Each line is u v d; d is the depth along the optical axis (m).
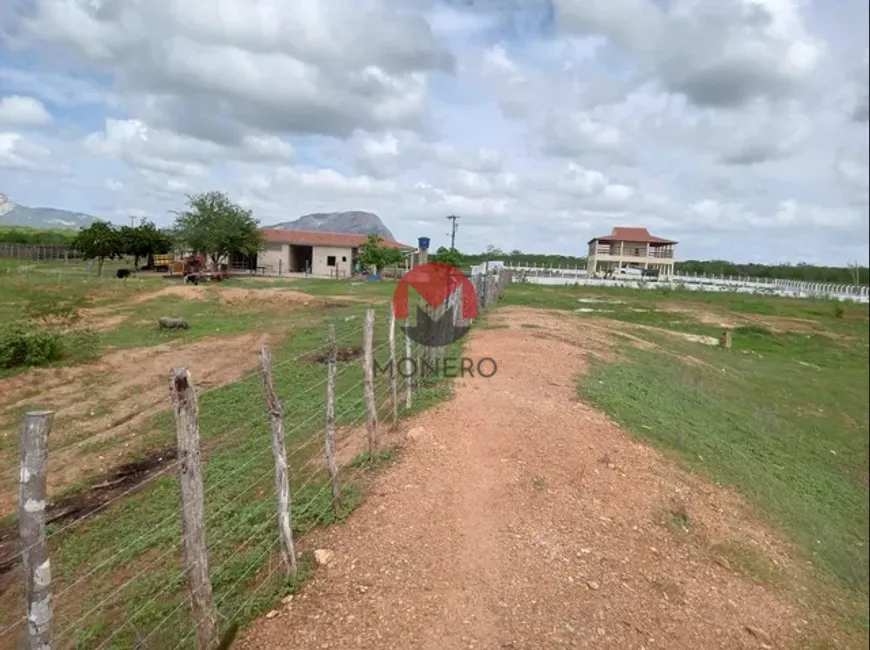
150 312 22.62
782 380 17.92
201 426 9.45
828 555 7.18
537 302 30.69
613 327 21.27
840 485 10.23
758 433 11.83
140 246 44.34
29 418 2.76
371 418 6.95
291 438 8.53
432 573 4.85
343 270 52.97
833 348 24.89
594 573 5.16
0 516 6.95
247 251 46.44
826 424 14.12
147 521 6.44
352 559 4.99
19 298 22.92
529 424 8.22
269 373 4.55
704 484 7.83
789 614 5.54
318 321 20.53
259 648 4.00
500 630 4.27
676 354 18.09
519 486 6.47
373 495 6.12
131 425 10.04
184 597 4.80
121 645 4.34
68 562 5.72
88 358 14.66
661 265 68.69
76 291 25.98
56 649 4.38
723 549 6.34
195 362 14.74
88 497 7.27
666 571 5.54
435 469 6.71
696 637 4.72
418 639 4.11
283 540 4.66
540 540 5.49
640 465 7.61
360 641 4.06
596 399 9.88
